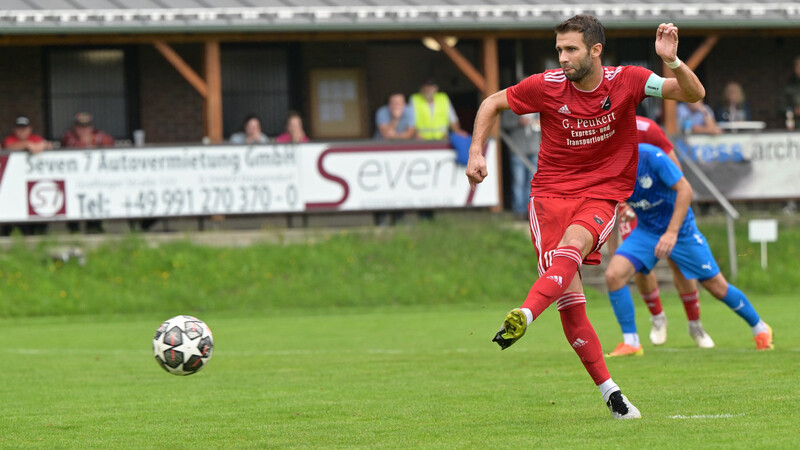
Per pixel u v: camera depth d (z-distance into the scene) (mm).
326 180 70250
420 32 73750
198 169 68875
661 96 21109
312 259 66625
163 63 81562
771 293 65562
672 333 44875
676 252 36750
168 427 23078
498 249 68938
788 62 88312
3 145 69562
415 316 57062
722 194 73312
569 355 37375
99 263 65438
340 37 73250
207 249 67125
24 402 28219
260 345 43906
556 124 21641
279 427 22578
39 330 53406
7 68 79500
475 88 90688
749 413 22266
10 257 64938
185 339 25562
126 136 81312
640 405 23828
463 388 28750
